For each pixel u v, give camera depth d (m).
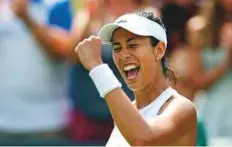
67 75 17.50
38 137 17.41
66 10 17.73
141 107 9.95
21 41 17.34
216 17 17.98
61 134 17.41
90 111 17.19
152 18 9.66
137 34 9.44
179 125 9.12
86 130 17.23
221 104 17.66
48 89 17.48
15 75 17.34
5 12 17.39
